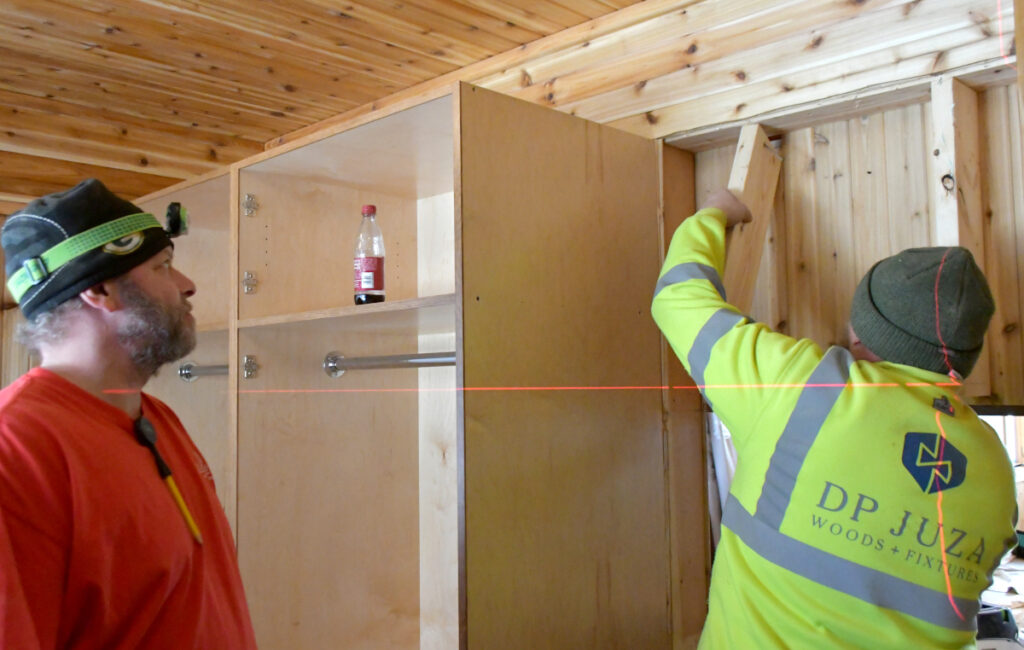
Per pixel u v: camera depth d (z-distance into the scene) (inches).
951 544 41.7
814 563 42.9
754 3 65.8
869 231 64.3
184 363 95.0
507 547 55.8
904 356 45.1
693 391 73.1
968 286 43.8
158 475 40.4
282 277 81.4
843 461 42.8
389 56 84.2
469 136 55.1
